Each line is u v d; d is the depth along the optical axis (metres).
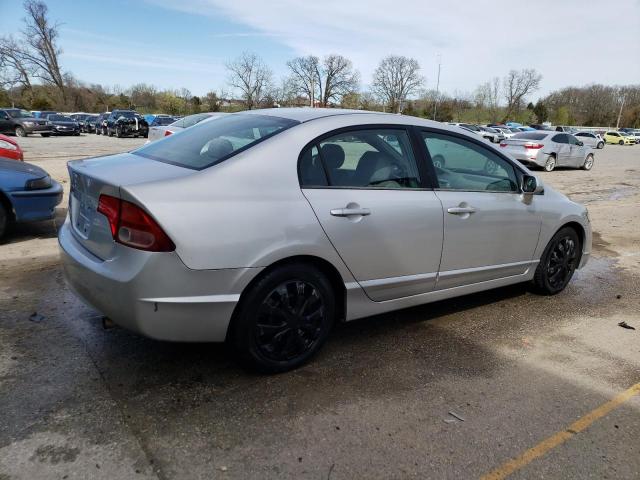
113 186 2.55
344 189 3.07
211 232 2.56
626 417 2.79
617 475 2.32
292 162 2.92
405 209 3.29
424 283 3.54
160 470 2.19
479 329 3.87
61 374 2.89
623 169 20.14
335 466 2.28
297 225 2.82
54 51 64.62
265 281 2.78
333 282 3.16
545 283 4.58
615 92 91.19
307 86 57.41
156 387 2.81
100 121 36.12
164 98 63.12
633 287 5.16
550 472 2.32
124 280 2.50
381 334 3.69
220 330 2.72
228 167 2.75
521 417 2.73
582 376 3.22
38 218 5.71
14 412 2.52
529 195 4.13
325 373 3.08
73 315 3.69
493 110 82.25
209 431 2.46
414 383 3.02
